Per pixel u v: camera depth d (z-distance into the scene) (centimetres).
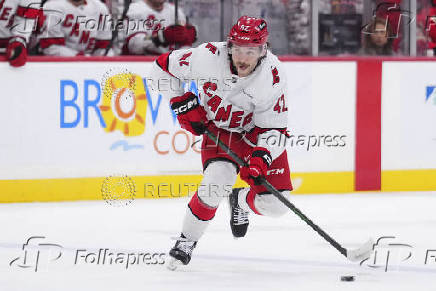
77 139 1600
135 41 1686
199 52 1010
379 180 1758
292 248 1184
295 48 1741
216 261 1091
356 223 1401
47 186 1595
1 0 1555
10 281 962
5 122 1563
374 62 1734
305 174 1712
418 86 1762
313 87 1706
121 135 1619
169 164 1644
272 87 998
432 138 1775
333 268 1052
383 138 1752
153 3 1684
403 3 1780
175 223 1379
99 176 1617
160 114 1633
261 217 1448
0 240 1229
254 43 933
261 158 1009
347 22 1758
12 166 1575
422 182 1777
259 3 1712
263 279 984
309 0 1728
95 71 1600
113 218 1423
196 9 1700
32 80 1570
